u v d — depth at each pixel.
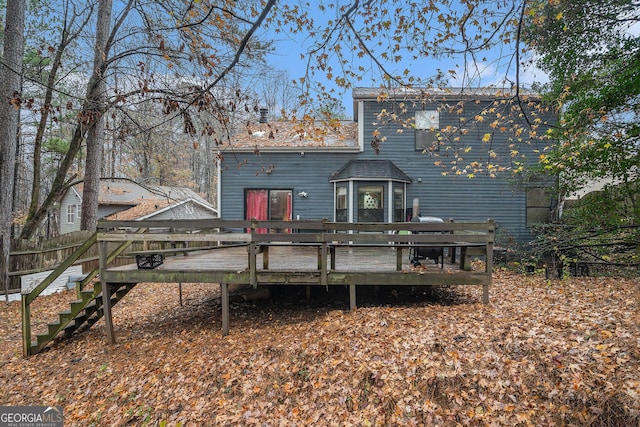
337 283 5.66
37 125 12.78
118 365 5.02
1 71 8.43
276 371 4.24
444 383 3.55
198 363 4.71
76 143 10.84
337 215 11.80
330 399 3.69
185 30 5.84
